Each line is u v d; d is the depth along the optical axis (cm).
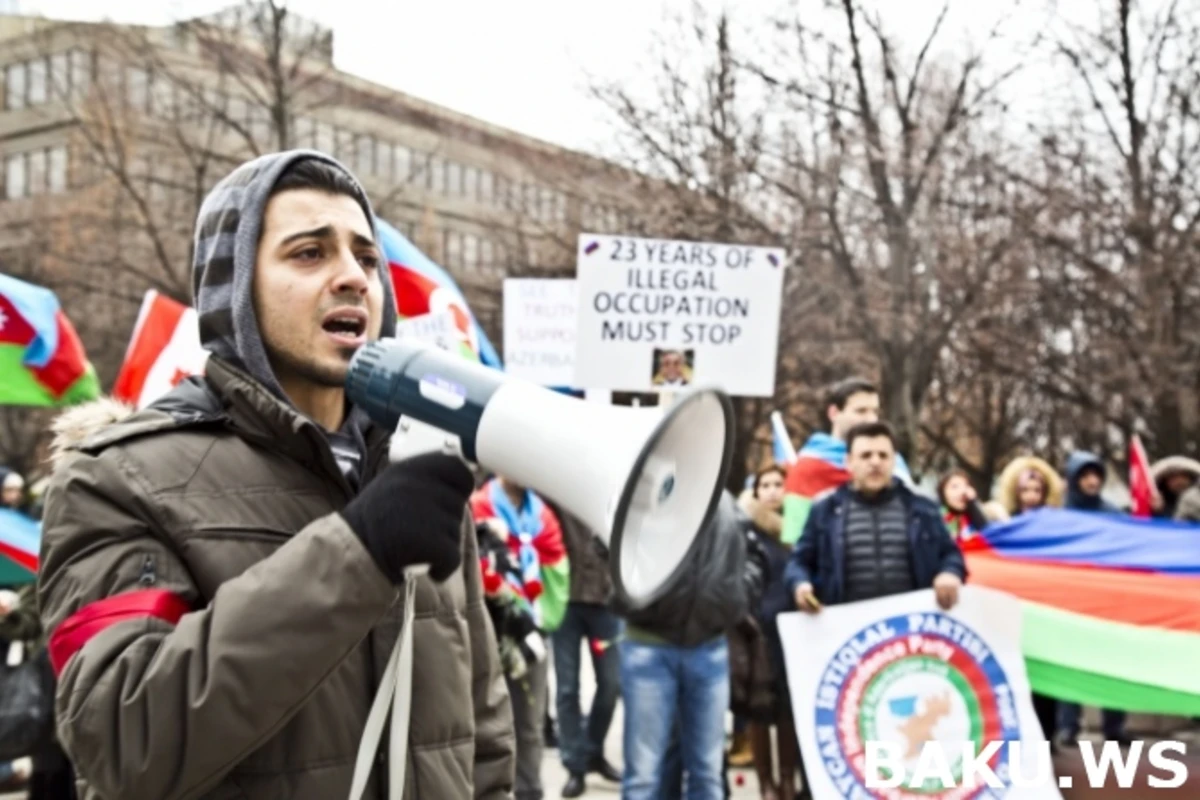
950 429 2859
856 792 512
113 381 2270
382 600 149
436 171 3709
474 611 209
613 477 145
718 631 518
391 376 163
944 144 1995
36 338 558
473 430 156
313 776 164
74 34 2267
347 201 185
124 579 157
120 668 147
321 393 186
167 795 145
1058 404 2519
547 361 923
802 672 521
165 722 142
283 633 144
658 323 634
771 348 639
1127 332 2044
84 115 2273
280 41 2122
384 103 2953
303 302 176
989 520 833
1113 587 539
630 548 148
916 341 2041
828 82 2022
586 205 2433
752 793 710
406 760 175
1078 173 2008
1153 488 898
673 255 635
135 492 161
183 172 2248
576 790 694
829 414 692
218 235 182
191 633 146
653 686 515
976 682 519
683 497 158
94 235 2183
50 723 526
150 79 2167
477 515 637
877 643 523
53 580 161
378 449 188
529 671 614
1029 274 2097
